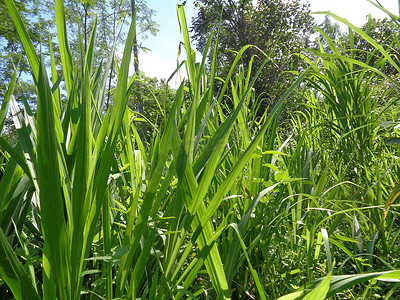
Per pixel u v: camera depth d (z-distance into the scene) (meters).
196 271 0.77
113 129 0.68
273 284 1.11
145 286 0.94
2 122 0.78
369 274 0.62
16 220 0.90
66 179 0.70
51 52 0.89
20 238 0.90
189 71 1.05
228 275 0.89
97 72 1.08
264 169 1.42
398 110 2.36
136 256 0.90
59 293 0.62
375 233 1.41
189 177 0.73
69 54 0.85
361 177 1.87
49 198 0.56
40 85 0.53
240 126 1.31
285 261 1.22
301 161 1.83
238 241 0.92
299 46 10.96
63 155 0.75
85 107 0.62
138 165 1.22
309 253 1.12
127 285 0.87
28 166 0.66
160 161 0.72
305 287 0.72
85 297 0.97
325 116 2.38
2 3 7.13
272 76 9.19
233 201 1.15
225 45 11.13
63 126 0.81
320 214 1.30
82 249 0.67
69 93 0.85
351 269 1.46
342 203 1.56
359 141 1.97
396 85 1.43
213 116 1.41
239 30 11.03
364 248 1.48
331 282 0.67
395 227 1.81
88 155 0.63
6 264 0.58
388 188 1.91
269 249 1.26
